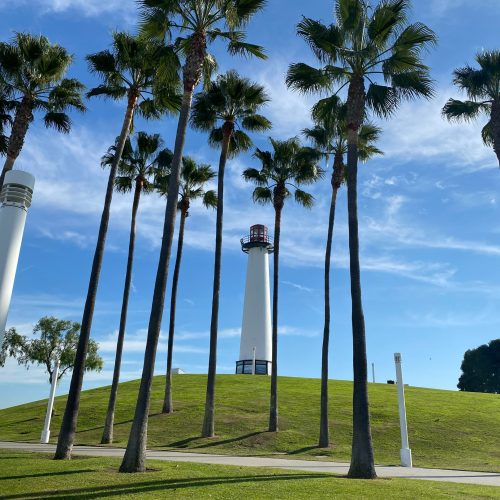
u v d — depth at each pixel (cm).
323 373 2830
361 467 1515
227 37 2098
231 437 2877
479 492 1264
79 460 1722
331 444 2791
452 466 2361
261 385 4728
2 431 3512
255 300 6106
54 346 5112
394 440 2959
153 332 1555
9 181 1015
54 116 2525
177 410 3566
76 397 1862
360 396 1611
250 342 5969
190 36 1958
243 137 3178
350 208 1812
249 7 1912
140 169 3197
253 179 3372
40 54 2395
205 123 3045
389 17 1877
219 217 2933
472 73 2700
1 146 2630
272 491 1142
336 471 1764
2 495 1050
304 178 3244
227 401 3853
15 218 997
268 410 3566
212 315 2873
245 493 1107
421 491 1229
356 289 1725
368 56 1864
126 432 3114
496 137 2634
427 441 2945
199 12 1881
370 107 1955
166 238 1638
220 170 2983
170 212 1659
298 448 2692
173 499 1019
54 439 3128
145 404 1489
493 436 3080
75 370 1891
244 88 3014
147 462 1664
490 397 4625
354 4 1905
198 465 1642
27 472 1379
